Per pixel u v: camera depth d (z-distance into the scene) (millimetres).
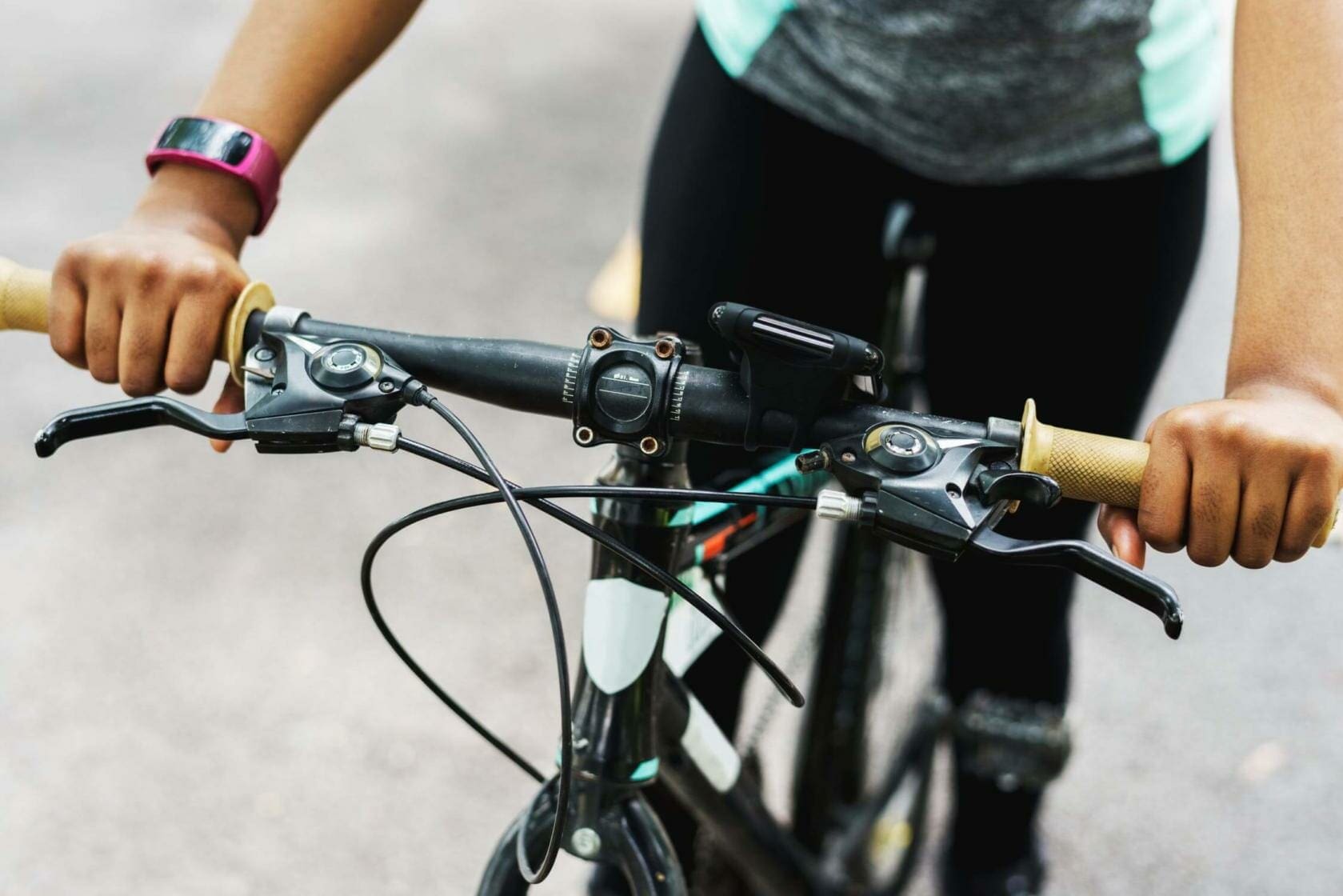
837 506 862
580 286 3744
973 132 1436
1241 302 948
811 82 1462
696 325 1573
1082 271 1552
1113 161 1449
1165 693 2635
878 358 885
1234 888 2236
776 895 1555
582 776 1030
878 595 1833
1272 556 878
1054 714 1903
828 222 1585
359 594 2744
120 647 2584
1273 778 2453
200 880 2166
